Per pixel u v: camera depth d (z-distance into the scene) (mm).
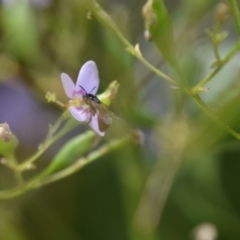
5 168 318
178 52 282
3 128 253
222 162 339
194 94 245
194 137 281
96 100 244
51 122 328
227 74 297
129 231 296
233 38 310
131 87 286
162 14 243
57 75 297
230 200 335
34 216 327
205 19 293
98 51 293
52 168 264
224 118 273
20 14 295
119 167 299
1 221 312
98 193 349
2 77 300
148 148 306
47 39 297
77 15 288
